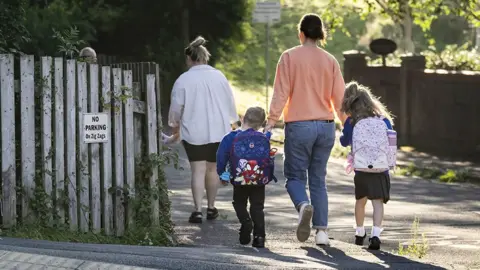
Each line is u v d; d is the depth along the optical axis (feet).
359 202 57.93
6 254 39.63
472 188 104.73
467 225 71.51
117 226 56.75
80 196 54.65
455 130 140.05
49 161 53.31
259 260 44.45
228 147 55.42
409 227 69.21
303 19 57.11
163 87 183.93
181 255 44.70
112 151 56.80
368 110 57.26
